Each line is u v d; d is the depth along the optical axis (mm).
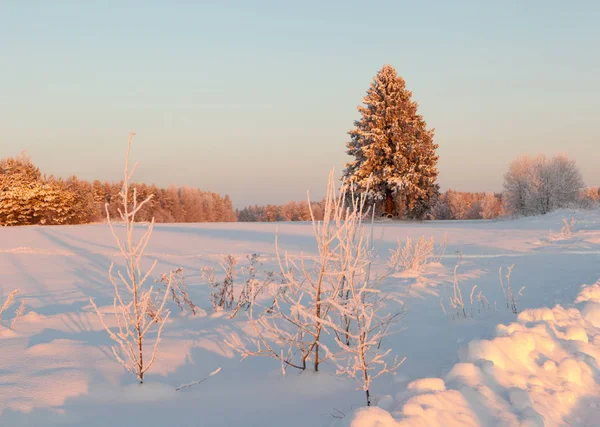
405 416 2703
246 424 2906
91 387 3316
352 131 39875
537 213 40906
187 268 11891
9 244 18891
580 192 41188
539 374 3727
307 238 20422
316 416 3027
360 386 3568
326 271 3729
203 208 113188
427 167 38094
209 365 4012
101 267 12367
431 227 26812
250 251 15820
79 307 6750
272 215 143750
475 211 86938
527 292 7070
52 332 4797
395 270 9930
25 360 3750
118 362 3854
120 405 3115
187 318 5688
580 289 6328
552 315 5000
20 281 9945
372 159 37906
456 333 4957
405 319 5703
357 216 3936
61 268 12156
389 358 4254
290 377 3750
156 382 3465
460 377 3402
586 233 15859
